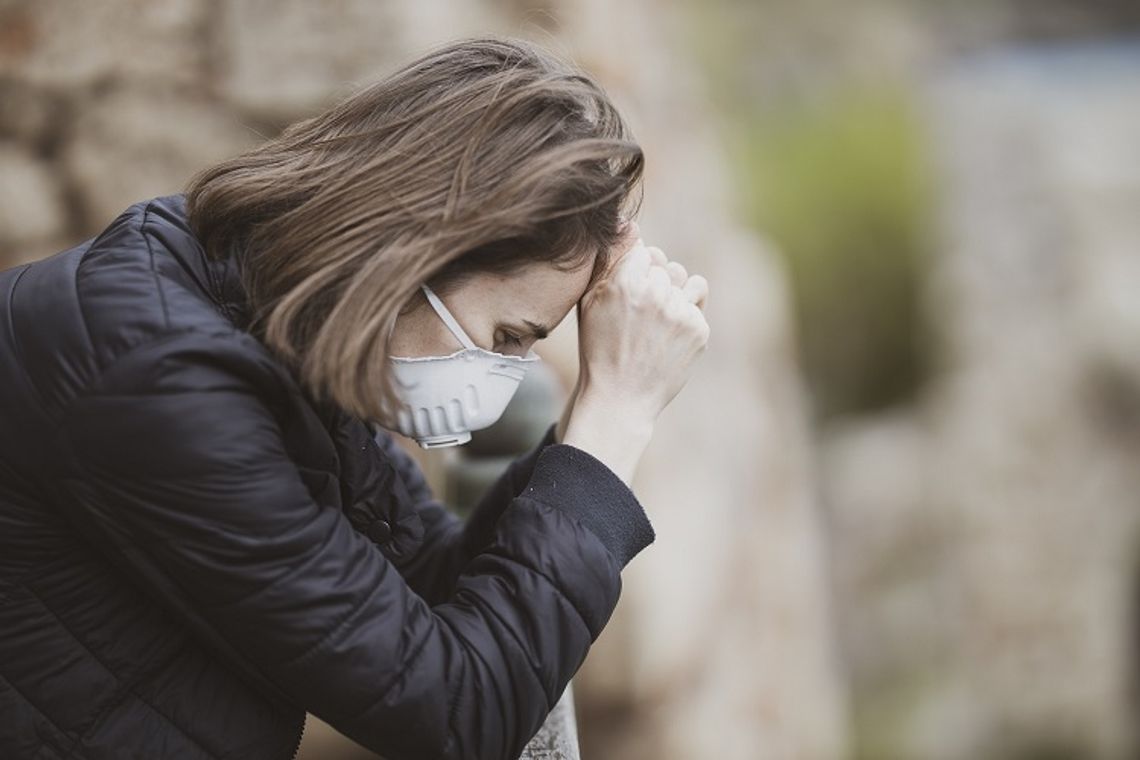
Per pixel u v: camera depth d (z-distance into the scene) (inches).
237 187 88.7
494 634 88.8
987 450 832.3
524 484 110.1
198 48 269.4
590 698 339.0
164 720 91.9
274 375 85.7
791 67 916.0
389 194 85.4
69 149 263.6
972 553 820.0
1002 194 883.4
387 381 84.5
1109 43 1194.0
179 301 85.8
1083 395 842.8
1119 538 841.5
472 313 89.9
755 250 533.3
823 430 852.0
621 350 99.0
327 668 85.3
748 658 419.5
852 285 840.3
